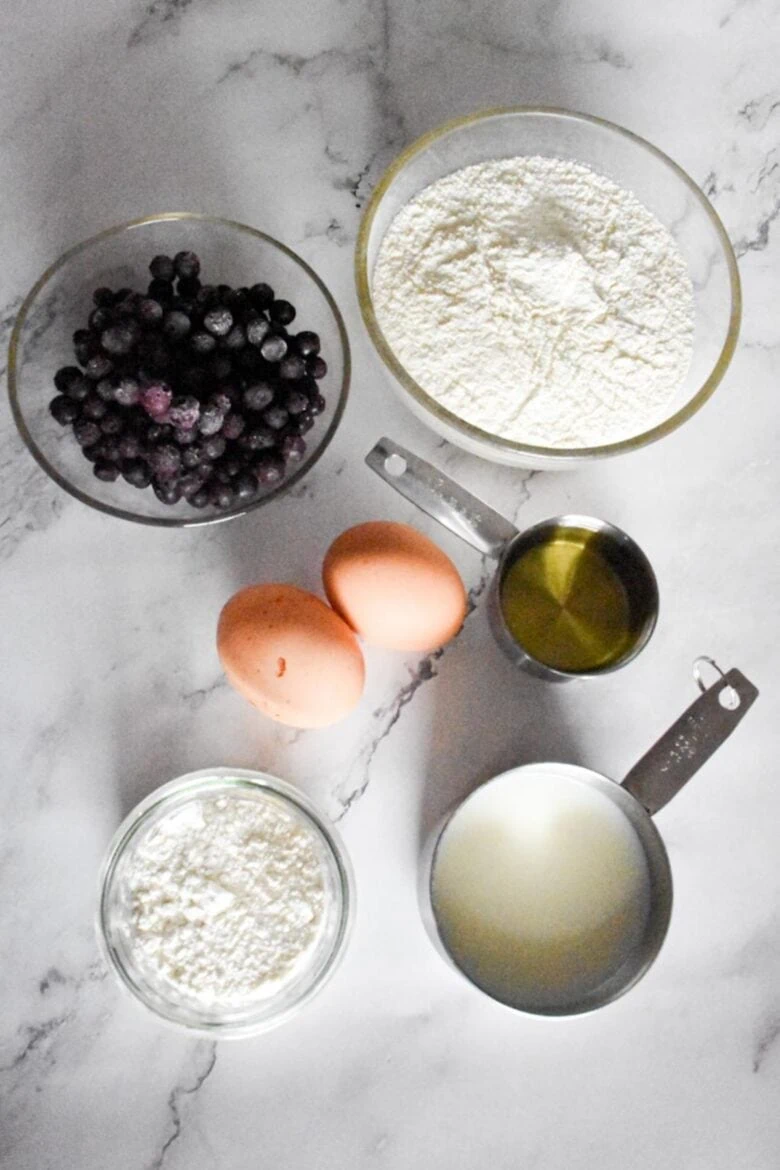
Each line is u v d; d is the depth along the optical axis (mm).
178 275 826
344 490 917
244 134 933
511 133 893
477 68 961
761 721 935
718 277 893
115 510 815
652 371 877
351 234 937
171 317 788
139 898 833
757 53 986
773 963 918
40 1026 853
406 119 950
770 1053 913
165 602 894
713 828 922
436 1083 877
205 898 833
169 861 841
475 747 906
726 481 950
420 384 857
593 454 830
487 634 920
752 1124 905
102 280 875
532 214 892
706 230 893
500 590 842
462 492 824
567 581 879
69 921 861
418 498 829
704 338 895
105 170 917
